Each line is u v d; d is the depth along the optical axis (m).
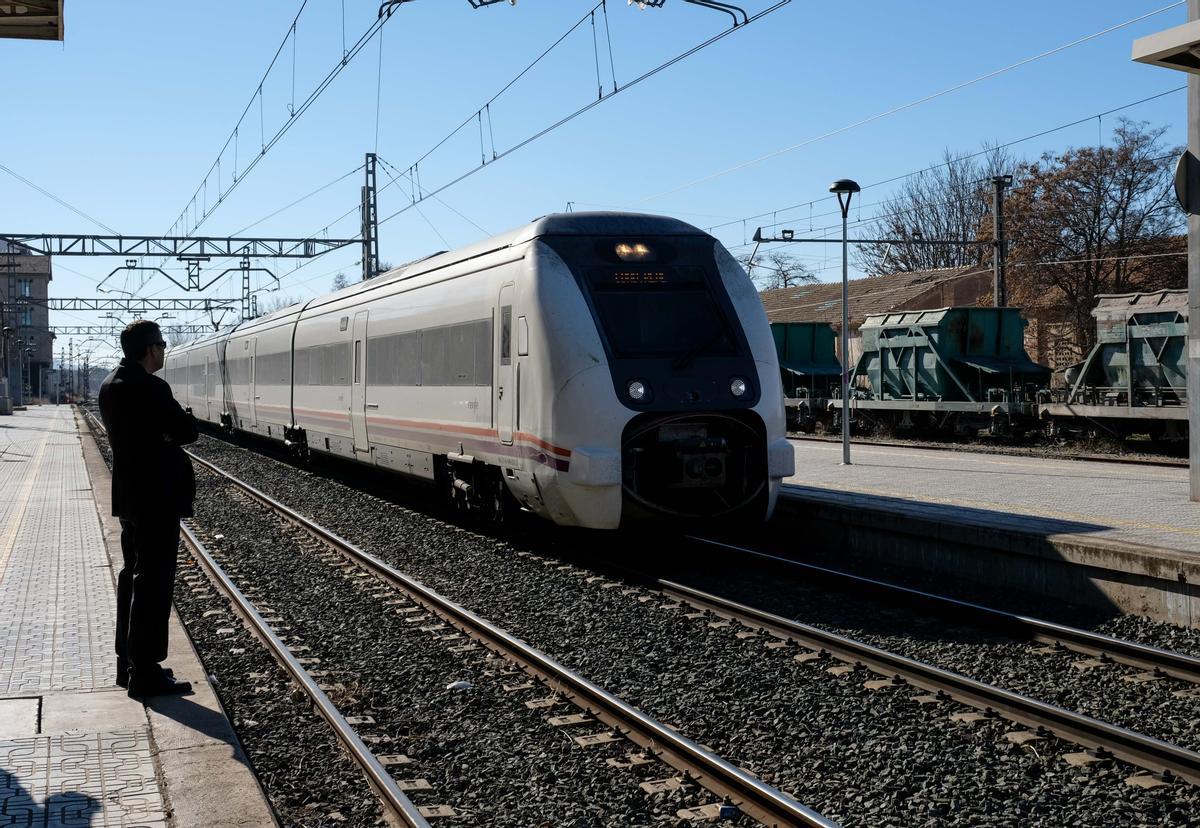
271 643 8.52
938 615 9.35
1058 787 5.44
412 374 15.70
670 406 11.22
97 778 5.25
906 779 5.54
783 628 8.67
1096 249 42.59
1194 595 8.62
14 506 17.28
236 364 31.52
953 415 27.31
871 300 47.78
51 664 7.38
